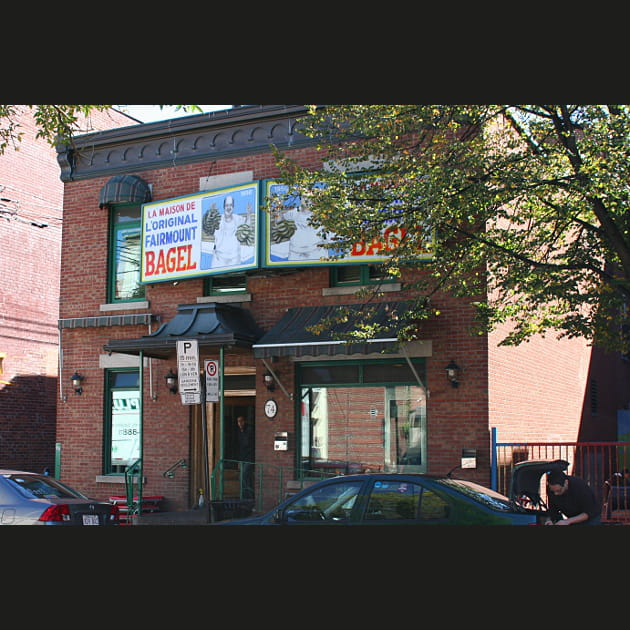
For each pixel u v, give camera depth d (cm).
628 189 1224
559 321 1359
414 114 1298
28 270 2383
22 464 2308
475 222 1343
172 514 1595
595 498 1062
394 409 1552
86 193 1908
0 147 1539
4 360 2277
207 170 1773
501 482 1481
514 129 1510
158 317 1784
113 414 1830
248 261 1642
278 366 1653
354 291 1587
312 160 1664
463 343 1491
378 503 912
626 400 2752
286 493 1605
